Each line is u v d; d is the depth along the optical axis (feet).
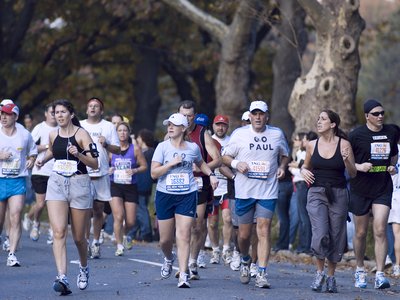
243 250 98.73
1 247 134.31
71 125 89.35
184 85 328.70
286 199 144.46
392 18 323.37
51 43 300.81
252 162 95.86
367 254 147.74
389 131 99.60
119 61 319.27
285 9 226.99
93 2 293.43
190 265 102.17
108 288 94.32
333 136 95.30
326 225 94.53
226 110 223.10
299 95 173.58
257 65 328.08
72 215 89.35
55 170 88.38
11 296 88.58
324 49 170.40
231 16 269.64
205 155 101.45
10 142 109.91
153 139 160.66
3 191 110.42
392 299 92.07
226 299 87.30
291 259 137.59
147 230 160.66
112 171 129.70
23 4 299.79
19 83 295.07
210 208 104.27
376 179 99.60
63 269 88.58
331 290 95.14
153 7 271.08
